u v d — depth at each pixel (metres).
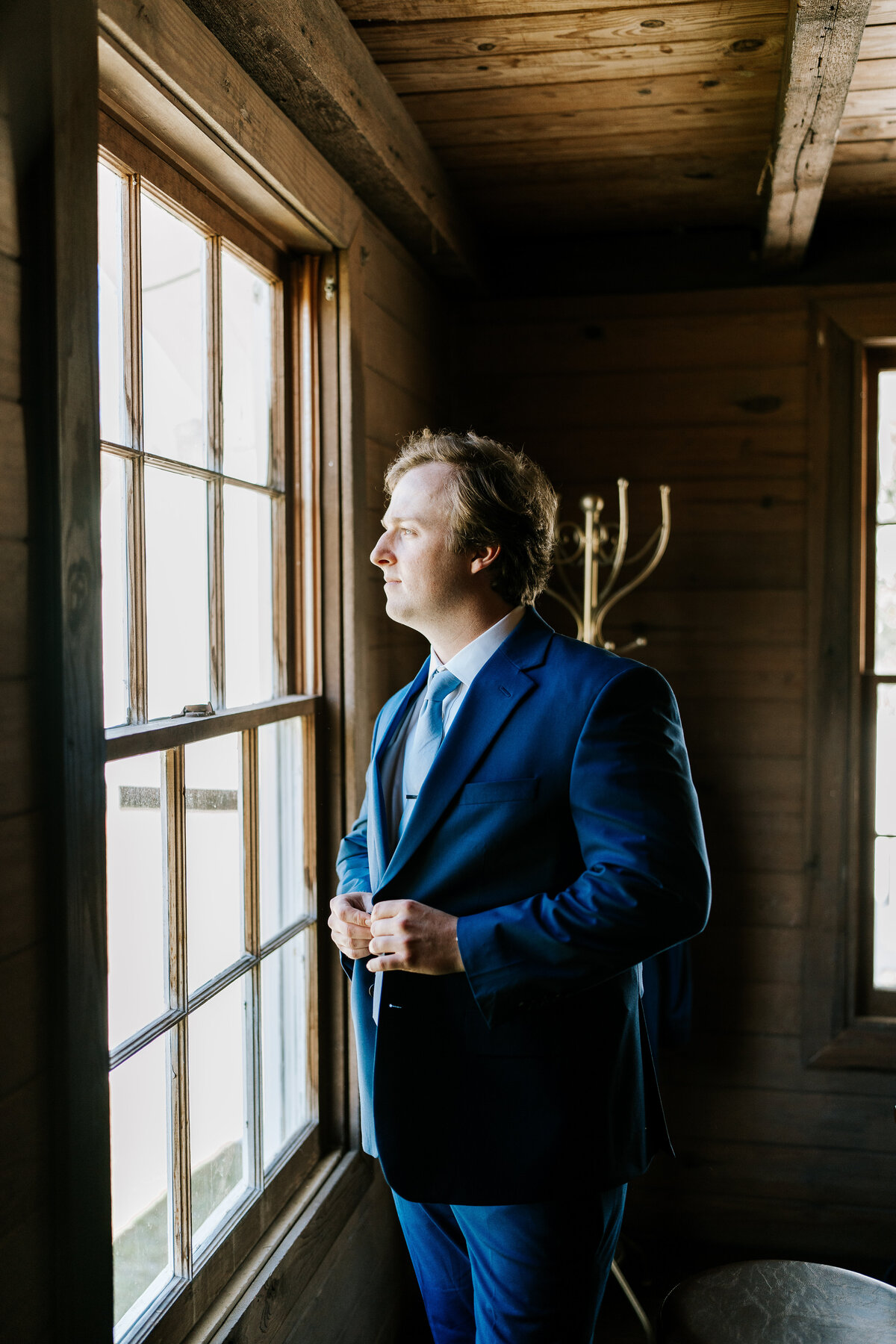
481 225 2.75
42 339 0.97
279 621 1.87
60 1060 1.00
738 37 1.78
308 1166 1.85
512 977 1.11
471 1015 1.21
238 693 1.68
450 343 2.92
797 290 2.75
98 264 1.06
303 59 1.48
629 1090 1.26
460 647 1.36
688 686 2.84
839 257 2.72
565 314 2.87
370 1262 2.08
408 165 2.02
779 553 2.78
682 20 1.72
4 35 0.93
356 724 1.94
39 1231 0.98
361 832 1.62
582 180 2.44
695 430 2.82
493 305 2.90
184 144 1.41
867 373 2.79
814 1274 1.63
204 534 1.54
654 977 2.37
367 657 2.03
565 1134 1.18
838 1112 2.73
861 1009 2.80
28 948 0.96
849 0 1.41
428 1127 1.20
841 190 2.50
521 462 1.38
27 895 0.96
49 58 0.97
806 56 1.57
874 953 2.80
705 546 2.82
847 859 2.75
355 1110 1.95
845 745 2.75
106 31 1.11
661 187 2.49
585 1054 1.21
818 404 2.74
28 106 0.96
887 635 2.81
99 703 1.05
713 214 2.68
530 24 1.74
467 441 1.35
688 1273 2.65
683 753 1.23
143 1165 1.32
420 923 1.15
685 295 2.81
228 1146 1.57
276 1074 1.78
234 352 1.69
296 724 1.88
